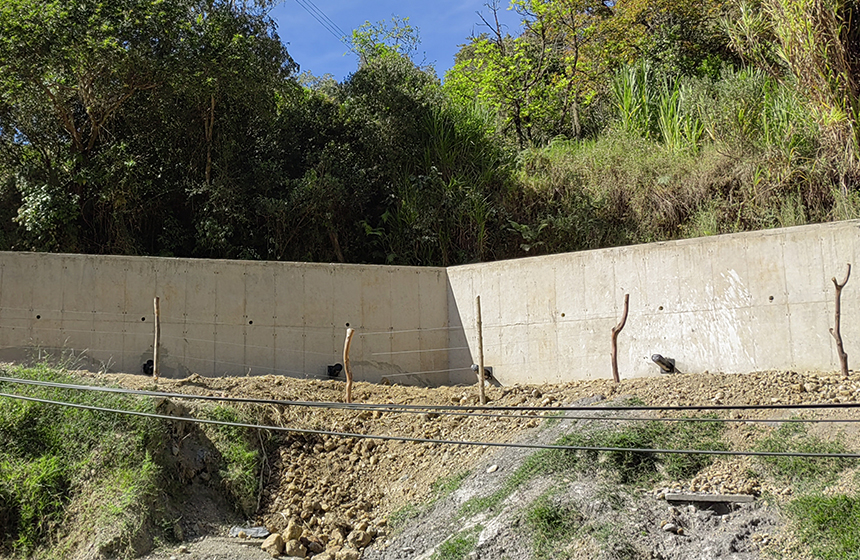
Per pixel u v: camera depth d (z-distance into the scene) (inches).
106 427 454.0
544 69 1039.6
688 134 802.8
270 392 535.2
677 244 574.6
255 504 465.4
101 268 593.9
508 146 859.4
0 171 703.7
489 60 1039.6
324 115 786.2
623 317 531.2
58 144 703.7
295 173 768.9
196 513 444.5
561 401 518.9
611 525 382.9
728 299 552.7
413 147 782.5
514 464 456.4
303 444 509.4
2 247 658.2
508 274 634.8
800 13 636.7
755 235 550.0
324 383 574.2
